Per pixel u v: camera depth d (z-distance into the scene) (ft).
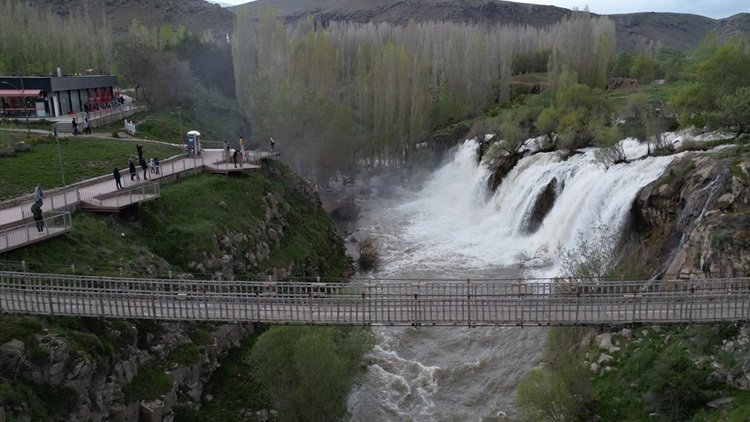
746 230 142.20
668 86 392.27
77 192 162.50
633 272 162.30
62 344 110.32
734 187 152.25
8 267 127.24
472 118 411.13
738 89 203.00
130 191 169.37
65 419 107.65
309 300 133.28
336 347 131.95
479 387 147.33
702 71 224.74
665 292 133.39
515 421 134.21
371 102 358.02
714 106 221.25
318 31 380.37
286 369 123.44
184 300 127.54
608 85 475.31
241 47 372.99
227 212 191.83
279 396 124.77
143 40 428.97
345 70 498.28
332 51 361.30
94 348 115.24
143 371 125.49
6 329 110.11
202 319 126.62
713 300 123.95
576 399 126.11
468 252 231.71
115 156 228.22
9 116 291.79
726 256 141.38
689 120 224.94
